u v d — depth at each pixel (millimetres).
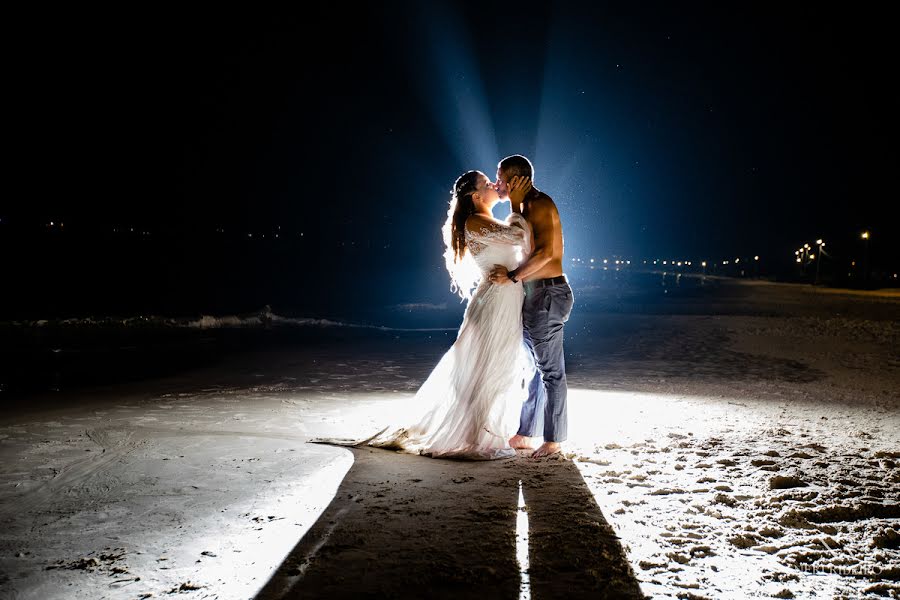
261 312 19984
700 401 6895
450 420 4625
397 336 14453
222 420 5801
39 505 3475
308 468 4191
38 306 24922
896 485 3805
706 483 3852
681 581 2533
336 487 3783
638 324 17281
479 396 4566
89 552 2855
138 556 2811
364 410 6305
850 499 3512
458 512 3336
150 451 4625
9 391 7520
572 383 8211
